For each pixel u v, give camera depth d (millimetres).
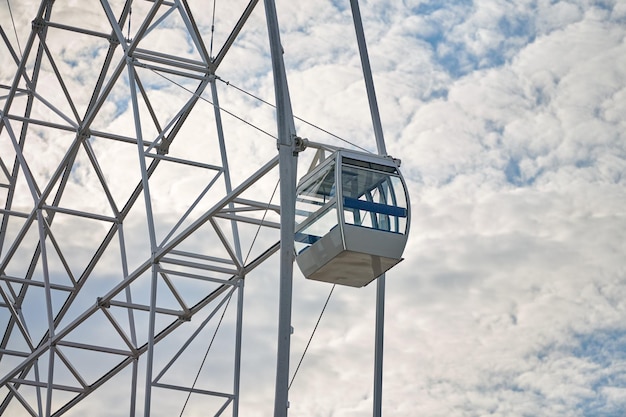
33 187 43219
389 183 28312
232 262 36562
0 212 44688
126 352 42094
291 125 28156
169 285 39188
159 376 36000
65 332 40938
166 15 39531
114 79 39312
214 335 37125
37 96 43938
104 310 39875
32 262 48531
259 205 34406
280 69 28297
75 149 42188
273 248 36094
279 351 25984
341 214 27344
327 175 28266
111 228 44312
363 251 27453
